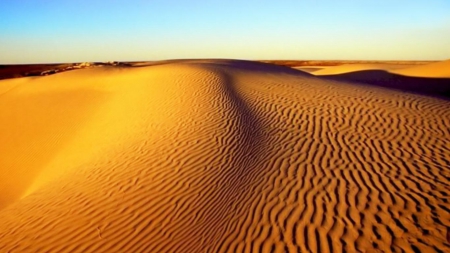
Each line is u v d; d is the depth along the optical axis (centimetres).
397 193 602
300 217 553
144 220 613
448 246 455
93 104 1809
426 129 928
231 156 818
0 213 738
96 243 566
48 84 2423
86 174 844
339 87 1477
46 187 855
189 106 1209
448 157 750
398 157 760
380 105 1143
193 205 641
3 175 1381
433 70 3991
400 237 481
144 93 1548
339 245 477
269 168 739
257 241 511
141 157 864
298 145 852
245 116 1080
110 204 673
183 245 537
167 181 732
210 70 1795
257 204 607
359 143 848
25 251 564
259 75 1795
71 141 1432
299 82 1592
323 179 672
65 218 646
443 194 591
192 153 849
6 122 1852
